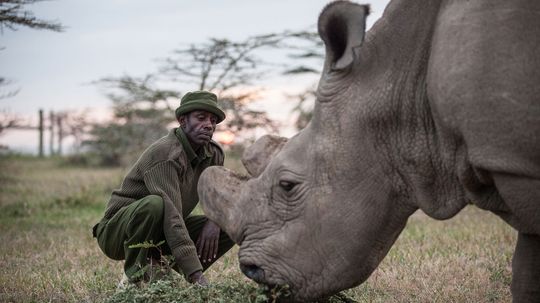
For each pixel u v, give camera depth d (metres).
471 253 8.51
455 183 4.90
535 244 5.05
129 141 20.91
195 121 6.49
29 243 10.19
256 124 16.66
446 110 4.55
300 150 5.03
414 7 4.92
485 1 4.54
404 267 7.82
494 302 6.50
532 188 4.41
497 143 4.42
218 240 6.69
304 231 4.98
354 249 4.96
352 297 6.50
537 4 4.48
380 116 4.91
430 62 4.71
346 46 4.79
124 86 17.52
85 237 10.66
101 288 7.16
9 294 7.07
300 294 5.03
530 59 4.40
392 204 5.01
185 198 6.65
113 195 6.72
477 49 4.46
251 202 5.12
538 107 4.37
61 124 40.44
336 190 4.93
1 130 18.77
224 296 5.62
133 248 6.40
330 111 4.96
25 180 21.61
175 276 6.35
